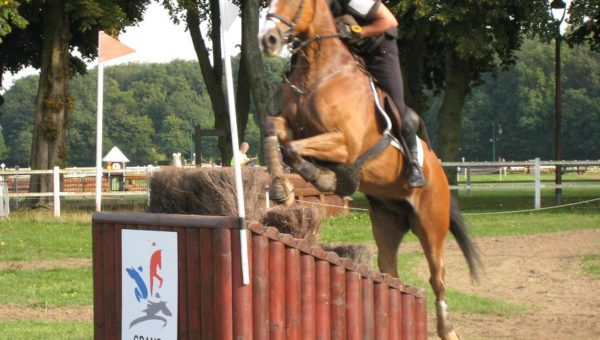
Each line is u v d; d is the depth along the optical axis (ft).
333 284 23.13
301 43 24.00
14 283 45.14
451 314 37.14
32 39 118.42
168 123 417.69
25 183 142.61
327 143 23.26
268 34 23.16
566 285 44.32
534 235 65.98
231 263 20.88
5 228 75.66
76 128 386.93
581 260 52.26
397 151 25.73
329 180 23.77
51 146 99.55
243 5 100.32
